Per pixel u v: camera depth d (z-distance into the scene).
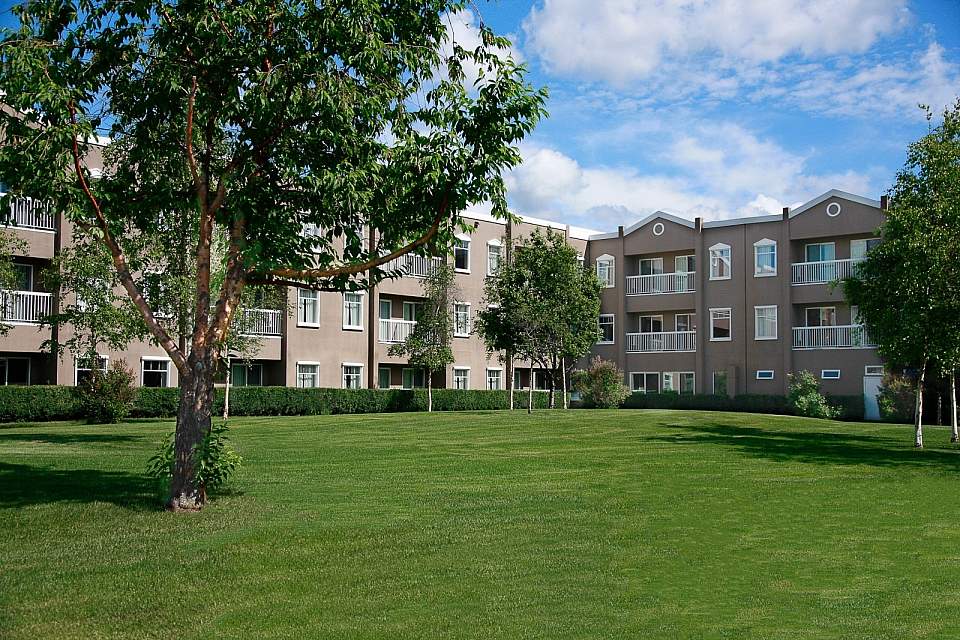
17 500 12.49
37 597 7.90
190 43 12.11
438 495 13.53
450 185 12.23
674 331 47.03
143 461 16.95
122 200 13.20
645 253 47.69
